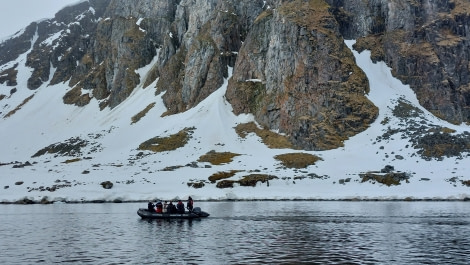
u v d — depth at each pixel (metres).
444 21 178.50
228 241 45.62
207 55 199.75
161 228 57.09
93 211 83.06
